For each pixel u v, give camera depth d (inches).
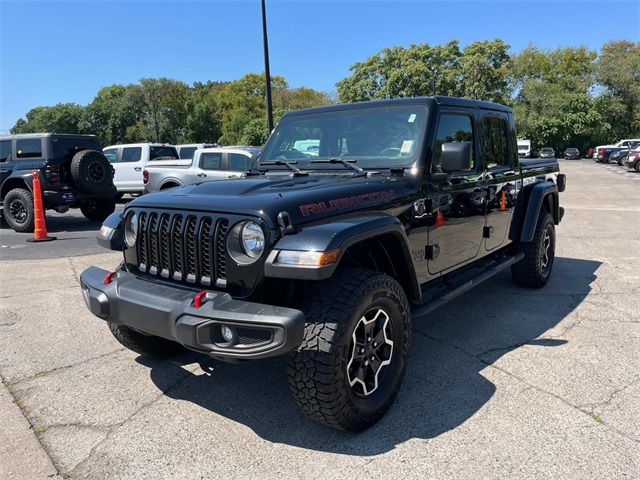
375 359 114.8
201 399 129.3
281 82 2522.1
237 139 1801.2
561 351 154.1
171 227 114.6
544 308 195.8
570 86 2234.3
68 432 114.8
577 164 1488.7
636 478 94.8
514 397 126.5
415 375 139.9
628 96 2250.2
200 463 102.7
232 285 105.3
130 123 2706.7
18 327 181.2
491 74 1445.6
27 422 119.1
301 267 96.7
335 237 100.2
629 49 2600.9
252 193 113.7
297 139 161.0
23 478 98.5
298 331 94.7
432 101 145.9
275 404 126.2
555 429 111.7
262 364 149.6
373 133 148.5
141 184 615.5
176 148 665.6
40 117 2783.0
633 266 262.7
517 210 202.2
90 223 462.0
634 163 1087.6
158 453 106.4
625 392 127.6
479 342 162.9
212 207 108.6
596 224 401.7
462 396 127.7
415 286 129.0
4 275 254.5
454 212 153.9
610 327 174.1
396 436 110.8
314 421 111.7
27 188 412.8
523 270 216.2
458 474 97.2
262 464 102.1
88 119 2753.4
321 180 130.9
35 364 150.7
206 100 2507.4
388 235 120.6
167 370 146.2
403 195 130.9
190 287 112.6
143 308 108.8
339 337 101.0
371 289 107.7
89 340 169.3
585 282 232.2
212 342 99.8
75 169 414.9
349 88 1529.3
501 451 104.1
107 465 102.6
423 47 1454.2
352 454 104.7
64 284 237.5
